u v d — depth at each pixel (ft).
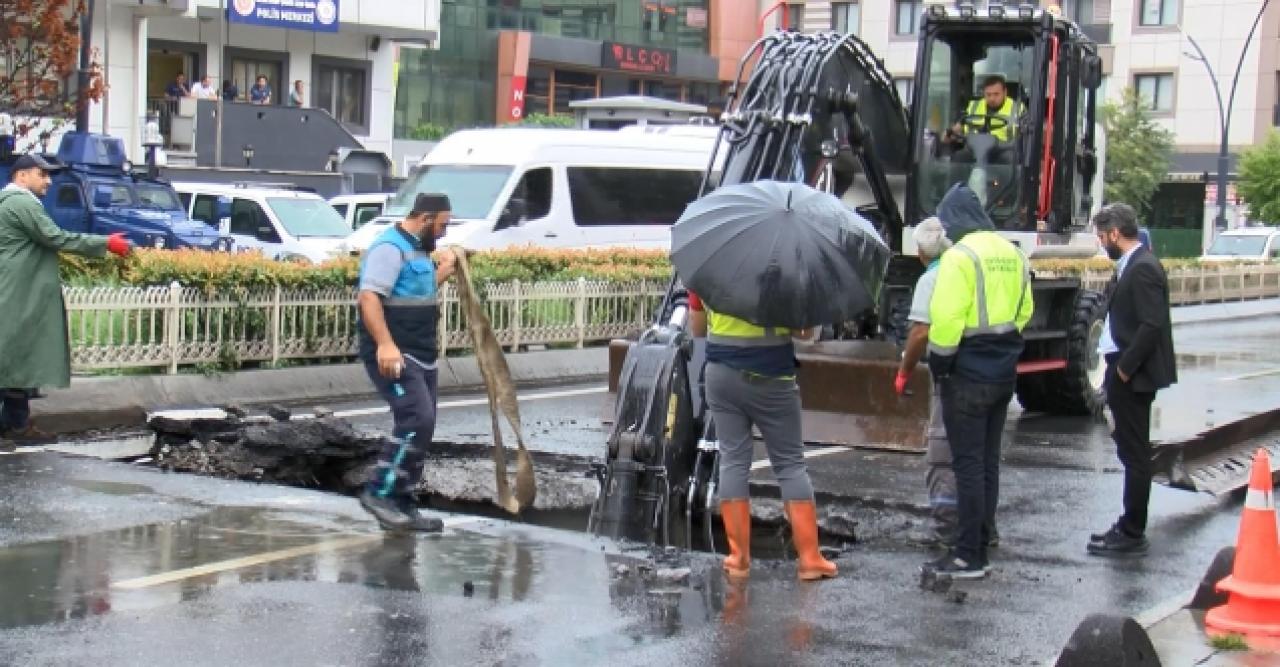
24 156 40.14
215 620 25.05
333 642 24.16
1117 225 33.37
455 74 178.50
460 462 43.52
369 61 145.59
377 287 30.83
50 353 40.16
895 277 52.70
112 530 31.12
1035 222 52.21
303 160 131.44
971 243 30.09
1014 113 53.06
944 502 33.42
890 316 52.60
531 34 183.73
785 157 42.27
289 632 24.56
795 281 28.12
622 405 33.86
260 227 90.17
